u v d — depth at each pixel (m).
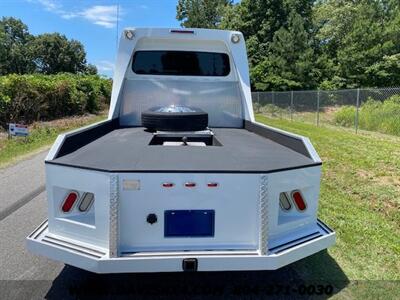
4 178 7.10
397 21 26.67
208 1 51.47
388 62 26.39
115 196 2.50
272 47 30.77
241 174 2.58
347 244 4.05
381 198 5.76
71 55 76.06
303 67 29.05
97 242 2.62
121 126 5.33
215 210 2.60
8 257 3.77
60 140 2.98
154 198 2.56
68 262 2.59
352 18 31.42
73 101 19.27
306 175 2.81
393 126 13.81
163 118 4.40
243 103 5.39
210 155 3.10
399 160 8.62
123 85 5.27
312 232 2.87
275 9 32.88
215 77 5.38
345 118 16.84
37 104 15.65
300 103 20.95
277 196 2.67
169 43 5.27
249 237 2.65
